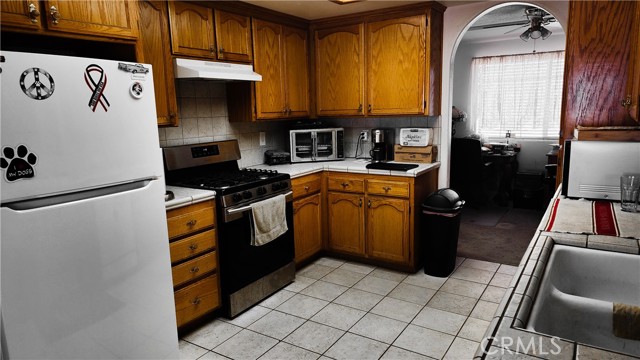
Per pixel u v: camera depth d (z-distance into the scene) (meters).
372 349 2.30
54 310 1.57
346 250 3.61
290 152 3.75
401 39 3.38
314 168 3.48
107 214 1.70
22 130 1.44
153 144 1.88
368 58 3.57
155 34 2.47
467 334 2.42
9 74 1.40
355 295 2.97
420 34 3.29
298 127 3.82
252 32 3.19
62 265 1.57
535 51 6.21
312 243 3.54
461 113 6.60
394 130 3.86
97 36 1.97
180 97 2.98
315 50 3.82
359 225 3.50
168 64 2.57
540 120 6.33
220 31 2.91
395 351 2.28
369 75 3.59
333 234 3.66
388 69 3.49
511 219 4.86
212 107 3.25
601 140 2.13
